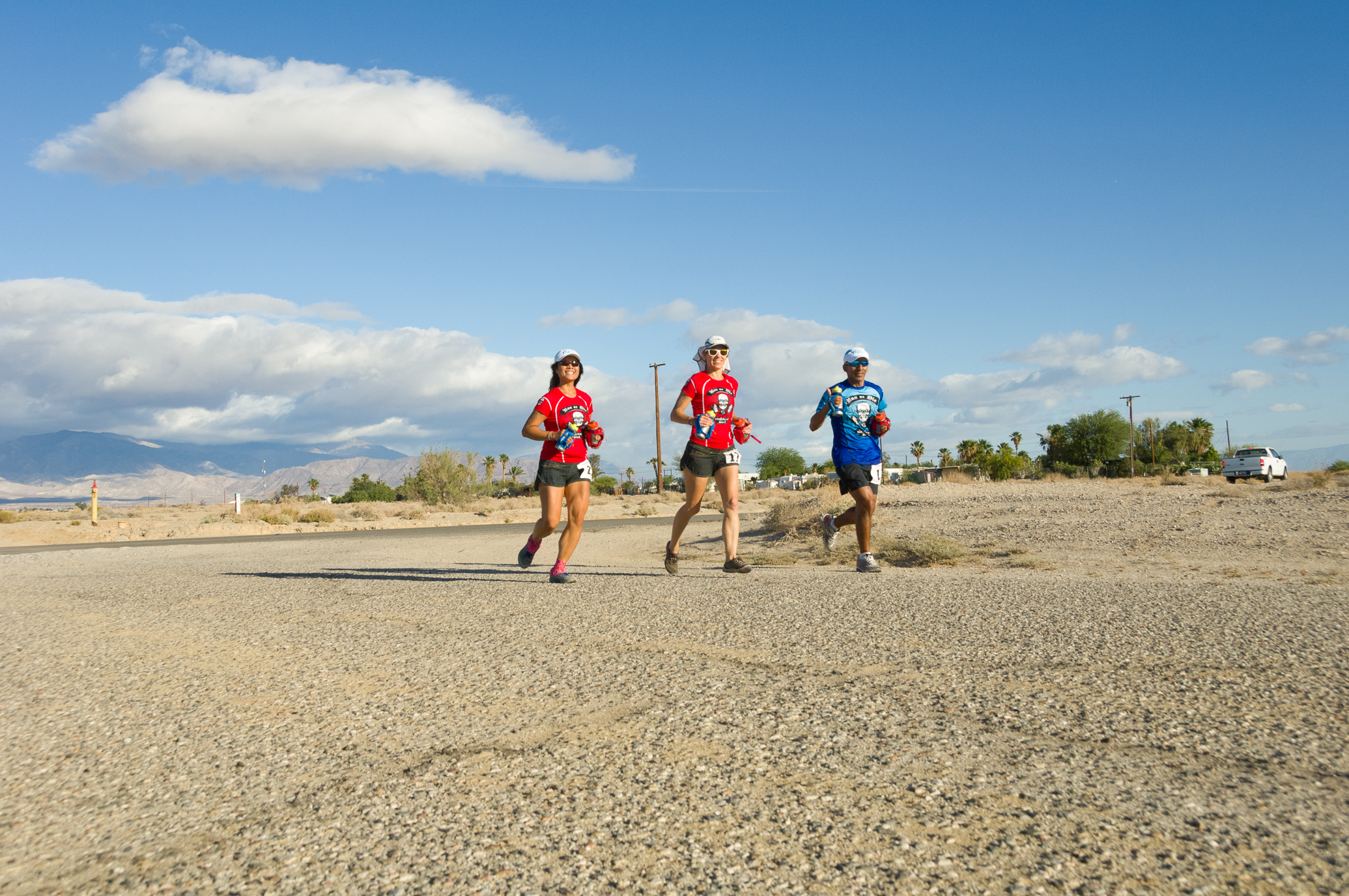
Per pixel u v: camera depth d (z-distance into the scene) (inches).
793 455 3412.9
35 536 890.1
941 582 242.1
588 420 280.5
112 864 72.6
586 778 89.3
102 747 106.7
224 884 68.3
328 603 240.4
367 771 94.2
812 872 66.6
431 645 167.2
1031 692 116.8
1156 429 3326.8
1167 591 205.2
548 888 65.4
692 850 71.3
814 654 145.4
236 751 102.8
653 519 941.2
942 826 74.4
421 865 70.1
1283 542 327.0
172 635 191.0
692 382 285.4
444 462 1622.8
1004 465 2433.6
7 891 67.9
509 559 435.5
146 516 1518.2
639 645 159.3
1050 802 79.1
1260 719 101.6
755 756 94.3
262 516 1277.1
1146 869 65.4
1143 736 97.1
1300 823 72.9
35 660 166.1
